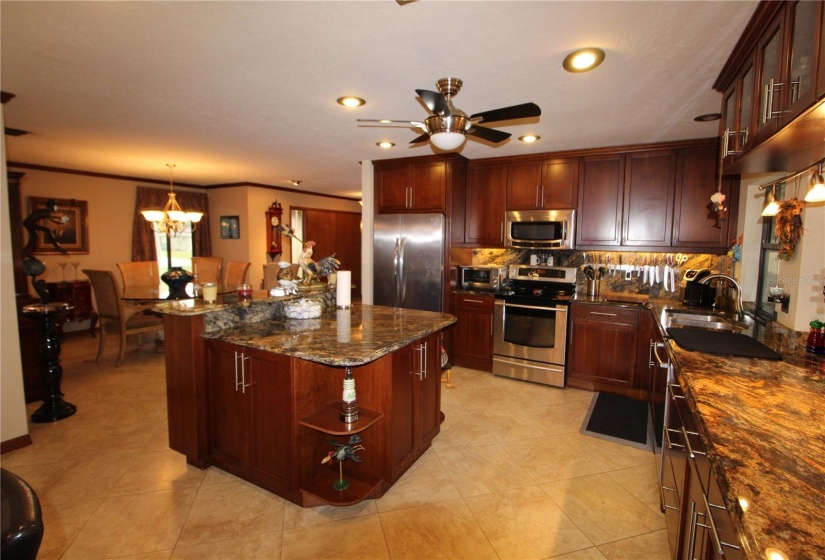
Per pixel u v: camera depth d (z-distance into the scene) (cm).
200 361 244
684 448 156
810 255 212
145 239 650
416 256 451
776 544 70
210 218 743
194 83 244
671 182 369
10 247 269
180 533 198
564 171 411
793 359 185
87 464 257
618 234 392
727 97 220
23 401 276
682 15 164
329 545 192
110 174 602
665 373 248
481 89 247
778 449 103
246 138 375
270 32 184
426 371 268
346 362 189
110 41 193
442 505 221
